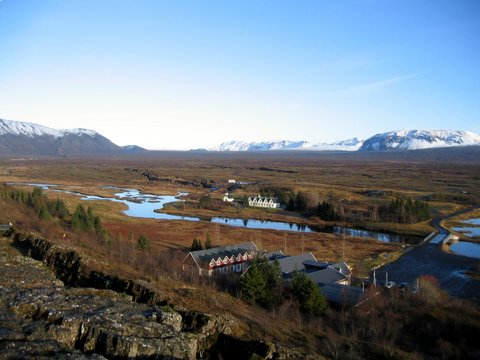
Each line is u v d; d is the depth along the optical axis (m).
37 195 152.38
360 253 127.75
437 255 126.81
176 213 195.12
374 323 68.00
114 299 54.59
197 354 48.78
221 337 52.94
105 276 66.62
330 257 122.06
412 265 116.38
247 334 54.47
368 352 56.72
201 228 157.25
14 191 148.88
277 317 64.94
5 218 108.88
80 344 43.16
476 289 96.69
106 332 43.75
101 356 39.28
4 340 39.44
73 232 109.56
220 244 131.62
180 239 138.88
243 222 182.12
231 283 83.19
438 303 78.88
